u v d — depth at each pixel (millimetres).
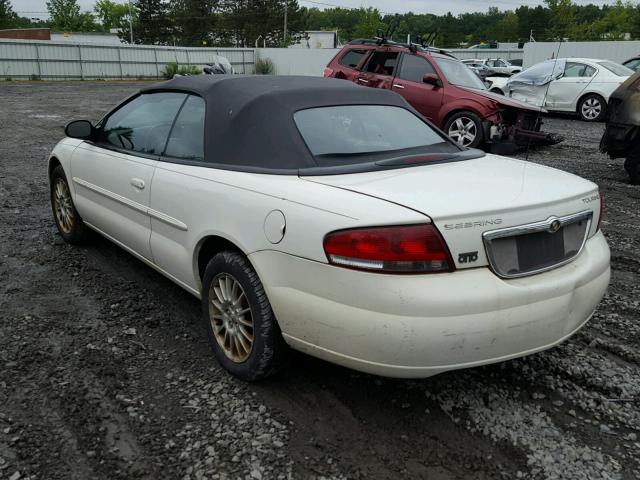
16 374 3252
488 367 3416
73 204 5105
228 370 3268
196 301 4277
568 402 3100
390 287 2477
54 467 2547
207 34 84125
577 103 16391
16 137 12008
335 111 3527
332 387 3188
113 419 2879
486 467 2600
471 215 2551
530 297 2643
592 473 2570
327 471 2557
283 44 66438
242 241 3004
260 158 3199
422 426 2873
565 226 2904
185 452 2654
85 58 38031
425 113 11141
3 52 34656
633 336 3850
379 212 2547
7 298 4258
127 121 4383
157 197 3721
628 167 8492
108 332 3770
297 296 2750
